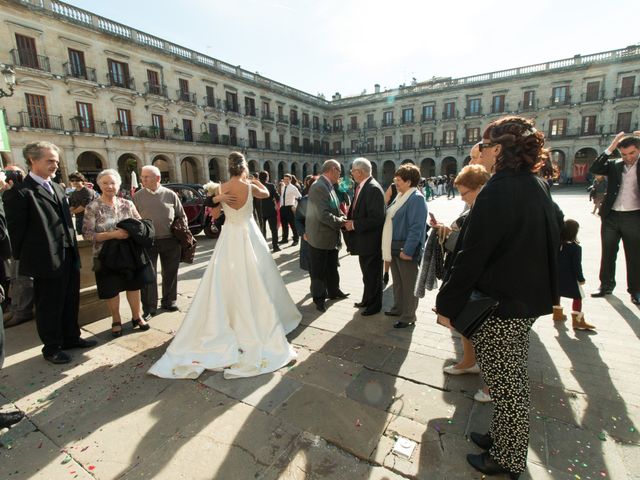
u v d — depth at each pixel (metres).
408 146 39.03
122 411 2.27
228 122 31.16
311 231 3.89
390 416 2.16
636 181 3.71
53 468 1.82
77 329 3.19
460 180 2.51
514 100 33.16
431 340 3.19
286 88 37.72
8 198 2.69
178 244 4.09
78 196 5.62
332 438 1.98
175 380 2.62
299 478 1.72
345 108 42.75
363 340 3.21
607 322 3.40
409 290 3.43
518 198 1.45
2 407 2.33
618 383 2.41
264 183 7.36
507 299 1.49
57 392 2.50
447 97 36.31
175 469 1.79
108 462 1.85
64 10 20.41
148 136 24.61
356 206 3.72
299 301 4.38
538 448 1.86
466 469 1.74
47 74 19.44
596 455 1.80
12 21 18.25
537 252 1.47
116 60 23.00
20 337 3.43
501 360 1.58
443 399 2.32
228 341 2.93
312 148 41.53
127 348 3.18
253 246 3.31
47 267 2.79
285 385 2.52
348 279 5.40
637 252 3.79
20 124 18.58
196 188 9.80
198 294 3.05
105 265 3.23
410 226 3.30
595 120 30.19
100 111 22.12
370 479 1.71
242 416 2.19
